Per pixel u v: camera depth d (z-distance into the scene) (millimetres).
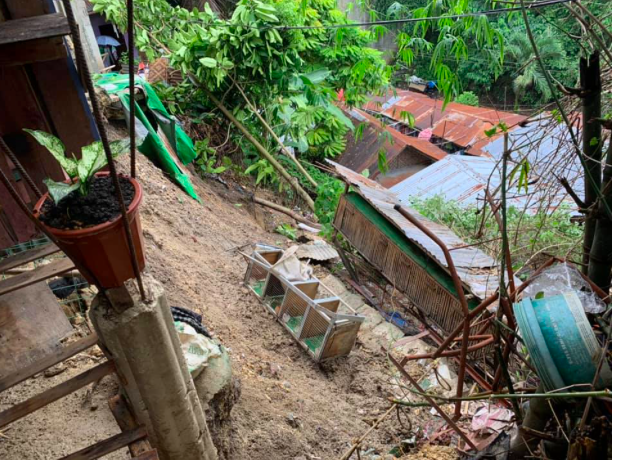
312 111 11211
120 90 8391
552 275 2838
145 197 7250
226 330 5586
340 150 13750
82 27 10195
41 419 3268
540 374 2463
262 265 6531
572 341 2387
